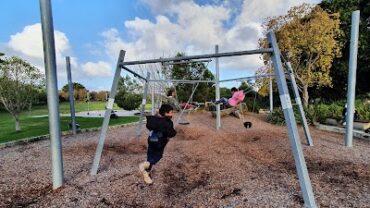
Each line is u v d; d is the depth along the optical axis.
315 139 8.56
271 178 4.85
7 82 13.61
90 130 12.17
